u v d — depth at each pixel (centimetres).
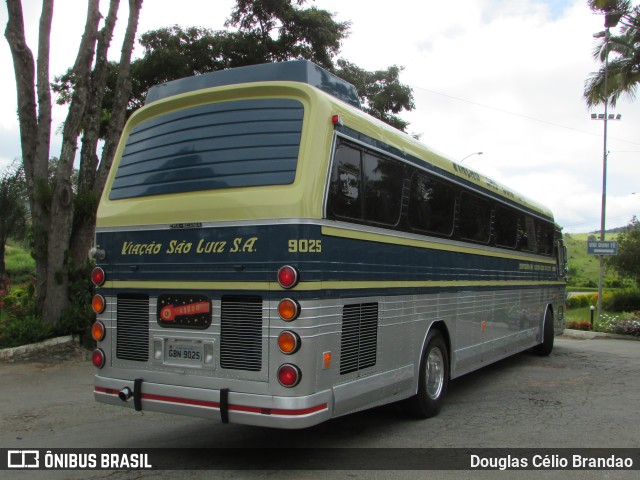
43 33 1189
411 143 645
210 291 489
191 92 543
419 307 643
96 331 557
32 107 1199
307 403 449
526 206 1066
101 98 1264
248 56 1931
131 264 539
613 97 2461
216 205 492
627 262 2975
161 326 516
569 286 6184
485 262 856
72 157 1148
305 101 493
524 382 929
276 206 464
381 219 568
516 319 1008
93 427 646
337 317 488
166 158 545
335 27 2005
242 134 507
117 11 1260
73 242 1184
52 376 938
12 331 1070
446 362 718
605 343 1573
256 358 464
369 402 538
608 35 2341
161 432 623
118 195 573
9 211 2050
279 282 453
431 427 639
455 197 749
